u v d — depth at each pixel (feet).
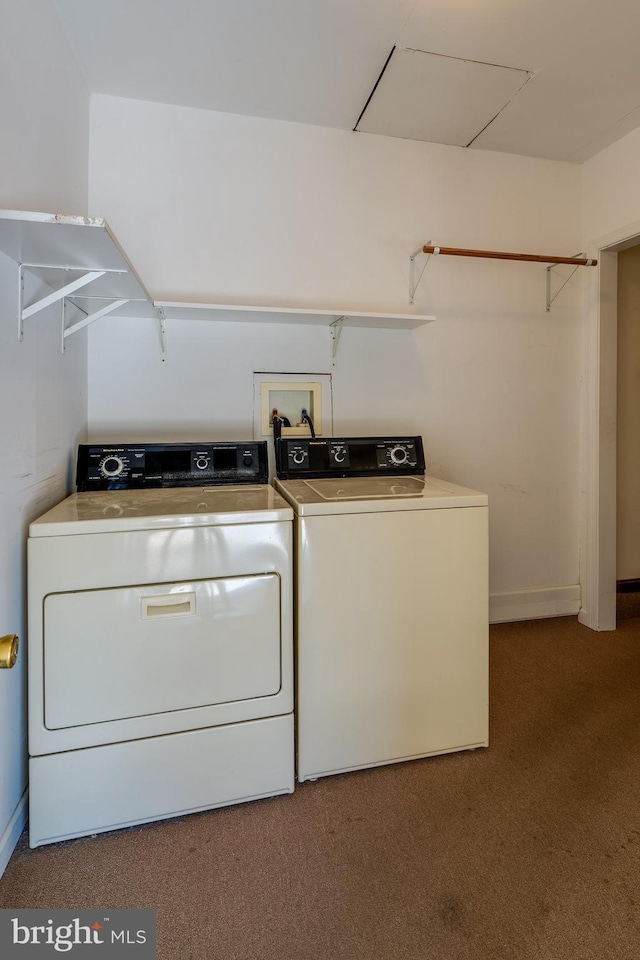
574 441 9.04
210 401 7.30
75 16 5.36
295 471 6.61
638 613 9.20
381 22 5.50
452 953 3.33
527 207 8.50
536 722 5.89
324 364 7.73
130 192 6.89
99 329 6.89
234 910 3.62
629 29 5.65
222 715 4.46
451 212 8.14
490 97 6.87
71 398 5.99
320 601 4.73
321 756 4.85
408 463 7.08
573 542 9.13
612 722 5.88
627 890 3.77
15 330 4.19
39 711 4.03
